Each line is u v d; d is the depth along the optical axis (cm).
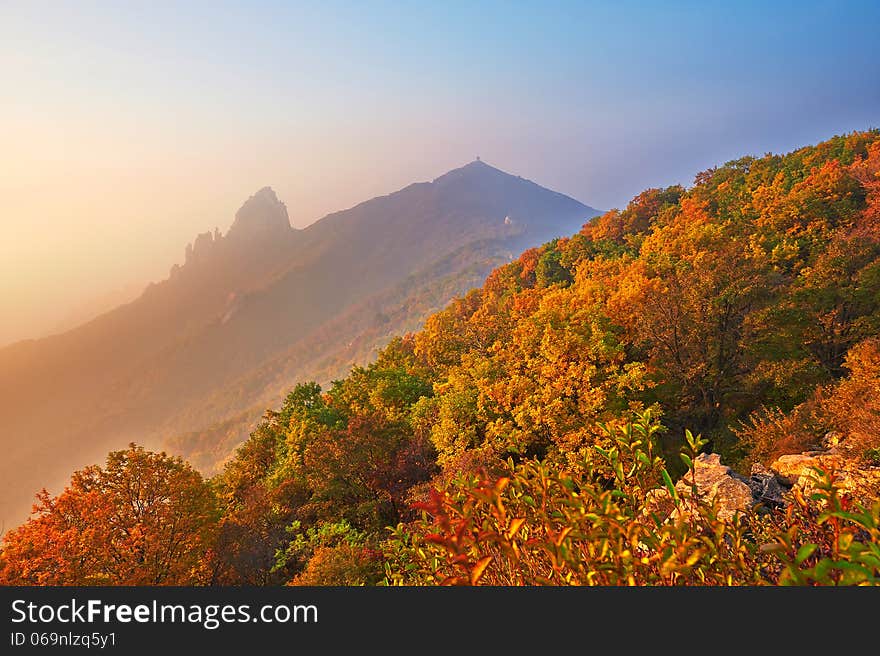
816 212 5475
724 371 3017
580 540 170
